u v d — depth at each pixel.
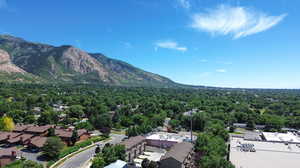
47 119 127.56
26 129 105.88
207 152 77.81
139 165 75.94
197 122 136.88
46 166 69.50
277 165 69.25
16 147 88.12
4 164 69.00
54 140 78.38
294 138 105.31
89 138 107.44
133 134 112.69
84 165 72.94
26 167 60.88
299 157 75.81
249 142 93.75
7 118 109.69
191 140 96.12
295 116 171.75
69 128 120.69
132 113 167.00
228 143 102.94
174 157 67.88
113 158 69.56
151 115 156.75
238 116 162.12
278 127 140.88
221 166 64.25
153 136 104.75
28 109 169.88
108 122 128.75
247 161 72.12
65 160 77.31
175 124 139.12
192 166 75.44
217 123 130.38
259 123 150.88
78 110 157.62
